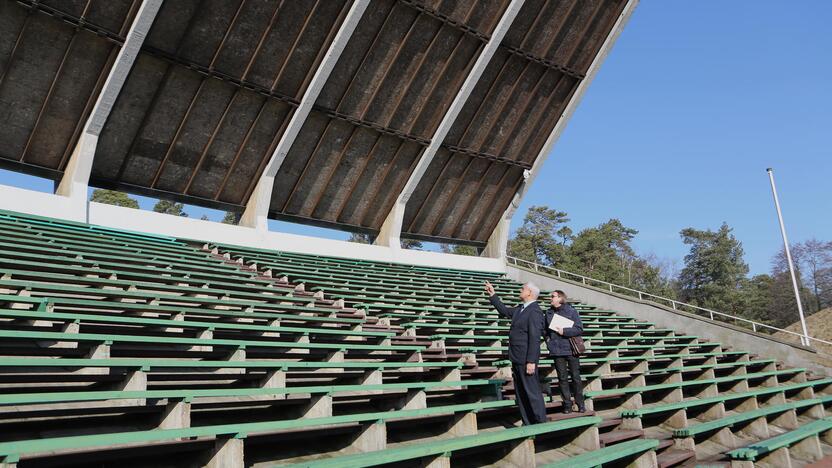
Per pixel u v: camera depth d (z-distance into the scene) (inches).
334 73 754.8
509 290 878.4
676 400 448.5
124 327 331.3
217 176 753.6
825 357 676.1
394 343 440.1
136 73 634.8
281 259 730.8
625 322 804.6
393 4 735.7
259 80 706.8
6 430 205.5
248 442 221.9
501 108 914.7
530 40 871.1
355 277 704.4
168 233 690.8
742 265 3105.3
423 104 837.2
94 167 668.7
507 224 1045.8
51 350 268.5
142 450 191.6
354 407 315.0
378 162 860.0
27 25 558.6
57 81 600.4
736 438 377.7
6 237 472.1
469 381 338.6
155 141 689.0
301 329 375.9
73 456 179.2
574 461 246.7
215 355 325.1
